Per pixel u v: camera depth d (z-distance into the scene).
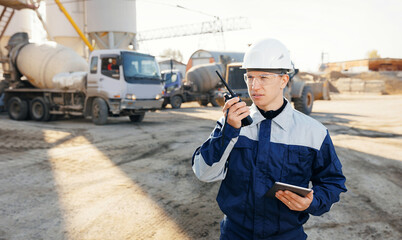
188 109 17.78
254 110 1.38
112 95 9.84
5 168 5.33
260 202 1.32
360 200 4.06
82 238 3.04
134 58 10.12
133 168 5.44
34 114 11.96
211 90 19.59
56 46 12.47
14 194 4.16
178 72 18.08
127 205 3.84
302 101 13.53
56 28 26.64
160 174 5.11
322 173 1.37
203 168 1.27
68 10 26.33
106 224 3.33
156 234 3.13
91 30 25.69
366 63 50.53
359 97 30.73
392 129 9.55
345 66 54.50
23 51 12.54
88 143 7.42
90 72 10.24
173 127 10.03
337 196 1.32
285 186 1.17
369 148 6.94
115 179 4.84
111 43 25.67
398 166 5.60
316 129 1.33
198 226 3.32
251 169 1.32
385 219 3.52
